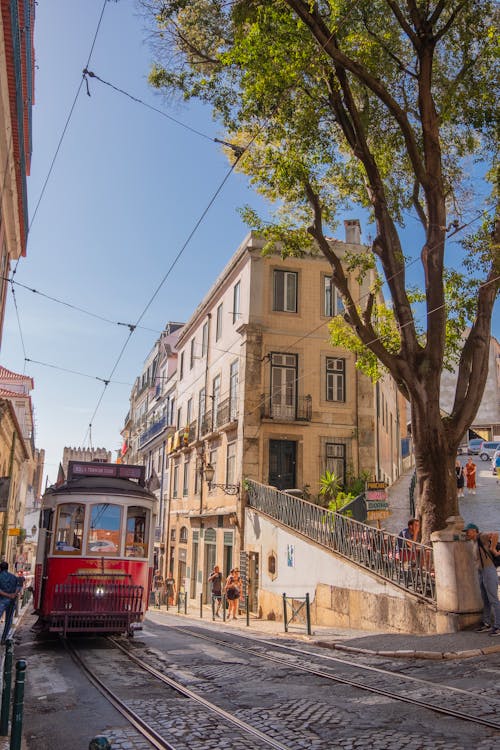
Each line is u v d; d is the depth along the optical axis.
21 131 13.66
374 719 6.25
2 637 11.80
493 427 49.69
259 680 8.16
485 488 26.50
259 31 12.26
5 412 23.14
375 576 13.45
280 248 24.34
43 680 8.12
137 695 7.27
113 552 11.84
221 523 24.91
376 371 17.44
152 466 43.38
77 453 64.25
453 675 8.14
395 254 14.52
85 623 11.23
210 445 27.52
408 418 49.31
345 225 26.83
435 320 13.68
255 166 15.83
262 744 5.50
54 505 11.90
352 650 10.65
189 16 13.40
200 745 5.45
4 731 5.54
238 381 24.03
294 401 23.47
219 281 27.81
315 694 7.34
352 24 13.04
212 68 14.09
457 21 13.61
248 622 16.88
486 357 13.95
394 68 14.43
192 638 12.70
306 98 14.38
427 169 13.84
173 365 41.19
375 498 15.38
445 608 11.07
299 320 24.16
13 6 10.29
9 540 29.67
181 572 31.59
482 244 13.16
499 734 5.66
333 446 23.61
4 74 11.52
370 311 15.05
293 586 17.67
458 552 11.09
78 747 5.41
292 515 18.47
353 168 16.41
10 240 18.83
